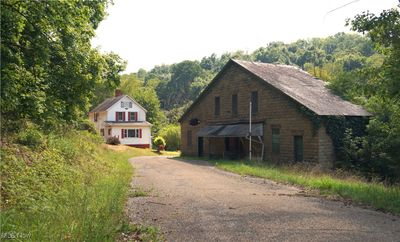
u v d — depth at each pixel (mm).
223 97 35875
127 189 14320
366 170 24844
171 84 139250
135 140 63500
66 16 11336
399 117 18875
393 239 7621
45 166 12938
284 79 31953
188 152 42344
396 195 11922
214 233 8148
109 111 63594
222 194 13797
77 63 13344
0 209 7793
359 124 27016
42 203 9188
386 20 14062
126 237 7578
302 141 26891
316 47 111000
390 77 14141
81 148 21547
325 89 31797
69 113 15070
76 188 11594
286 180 17391
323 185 14680
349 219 9445
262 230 8375
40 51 11375
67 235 6578
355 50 79250
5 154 11594
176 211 10531
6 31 9977
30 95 11953
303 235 7953
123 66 16562
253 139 31219
